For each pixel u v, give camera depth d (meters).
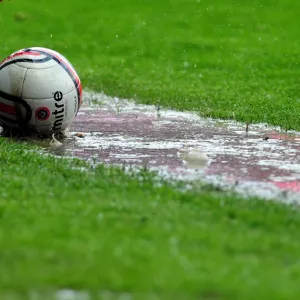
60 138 30.44
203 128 32.72
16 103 29.14
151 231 17.73
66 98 29.47
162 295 14.26
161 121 34.47
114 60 55.94
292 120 34.09
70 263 15.77
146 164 25.80
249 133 31.62
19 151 26.61
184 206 20.02
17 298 14.21
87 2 74.88
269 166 25.81
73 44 61.97
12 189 21.34
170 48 58.66
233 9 69.56
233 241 17.25
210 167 25.52
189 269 15.44
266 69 50.91
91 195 20.86
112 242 16.98
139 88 44.50
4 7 73.56
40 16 70.94
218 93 42.47
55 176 23.00
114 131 32.03
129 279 14.91
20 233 17.53
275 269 15.66
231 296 14.21
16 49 60.94
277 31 63.31
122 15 70.06
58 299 14.22
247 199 21.11
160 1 73.19
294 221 19.12
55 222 18.36
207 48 58.31
